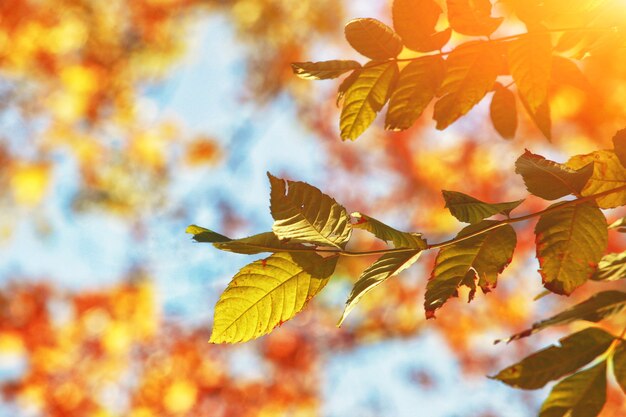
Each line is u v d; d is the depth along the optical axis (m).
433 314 1.12
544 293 1.18
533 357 1.12
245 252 1.09
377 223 1.09
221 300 1.10
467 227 1.11
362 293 1.09
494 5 1.17
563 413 1.11
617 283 5.28
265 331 1.10
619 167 1.13
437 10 1.17
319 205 1.08
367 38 1.17
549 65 1.18
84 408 5.90
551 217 1.12
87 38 6.48
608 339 1.12
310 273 1.10
